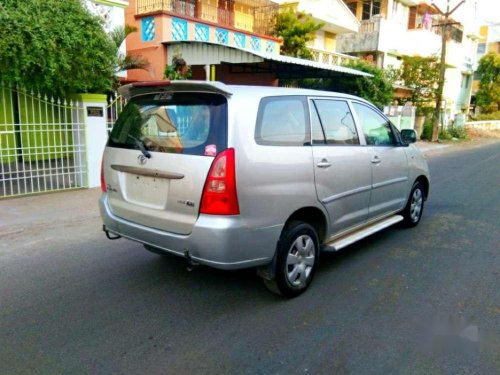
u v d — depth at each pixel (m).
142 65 10.61
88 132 8.21
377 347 3.17
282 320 3.54
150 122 3.81
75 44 7.50
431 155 16.77
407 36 27.39
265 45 16.86
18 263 4.71
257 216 3.44
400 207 5.67
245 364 2.95
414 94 23.03
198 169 3.34
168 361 2.97
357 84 18.52
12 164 9.41
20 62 6.96
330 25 21.66
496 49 44.31
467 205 7.79
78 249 5.17
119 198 4.00
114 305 3.77
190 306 3.77
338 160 4.25
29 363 2.93
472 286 4.26
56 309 3.69
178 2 14.70
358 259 4.96
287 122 3.81
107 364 2.93
